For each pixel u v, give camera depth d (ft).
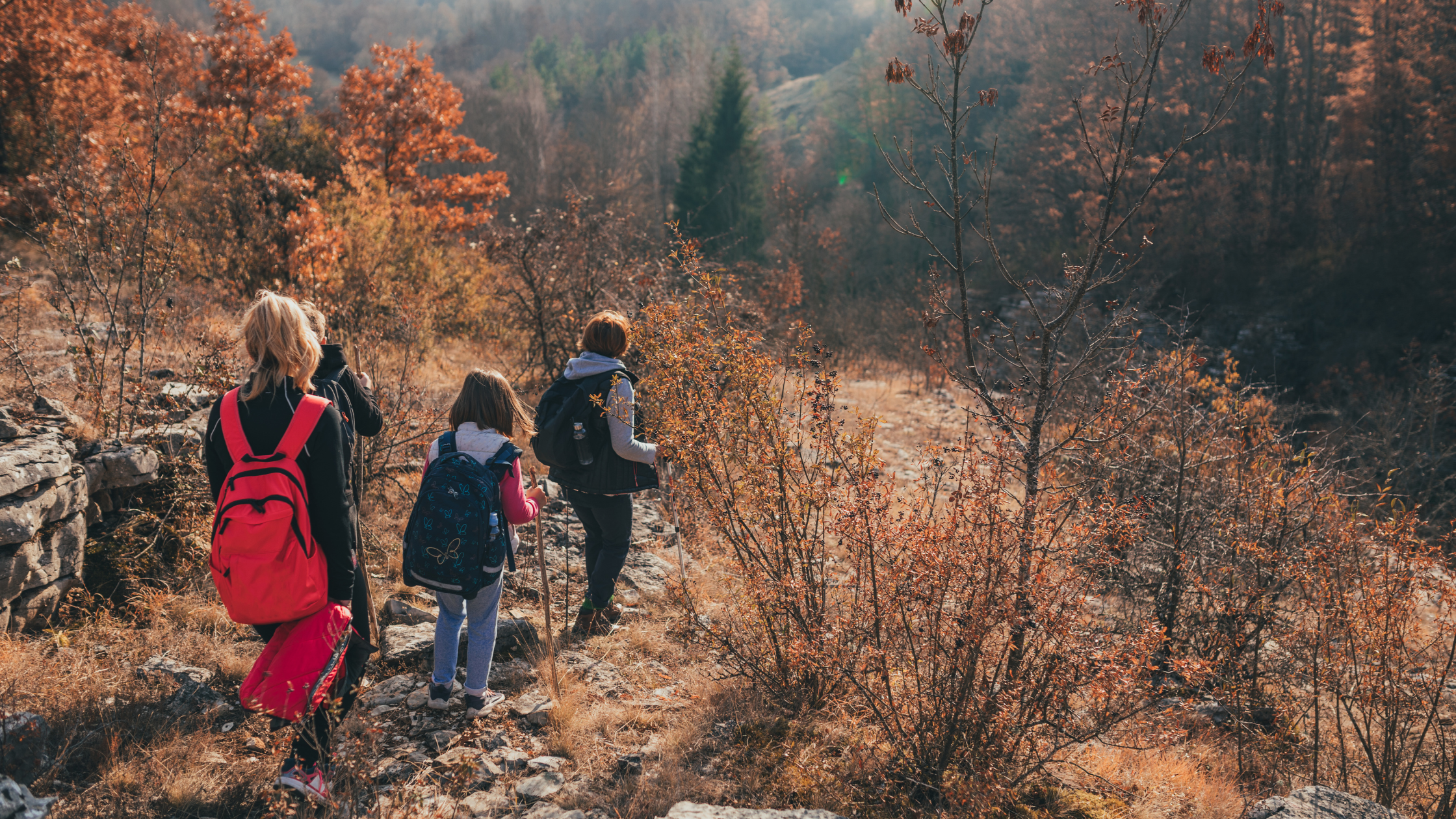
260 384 8.50
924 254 122.62
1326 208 90.27
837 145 201.16
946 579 10.25
